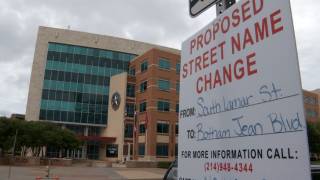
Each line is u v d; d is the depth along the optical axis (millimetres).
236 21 1838
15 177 16984
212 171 1810
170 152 37906
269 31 1538
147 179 18781
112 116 44875
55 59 46219
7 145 26578
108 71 48656
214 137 1846
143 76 42062
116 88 45219
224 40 1934
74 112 44781
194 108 2143
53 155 42188
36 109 43281
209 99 1979
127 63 50219
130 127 42344
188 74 2322
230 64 1822
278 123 1373
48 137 31281
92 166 31062
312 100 61750
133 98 43281
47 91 44281
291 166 1268
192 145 2080
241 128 1618
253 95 1571
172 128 39062
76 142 36750
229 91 1786
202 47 2189
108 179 17875
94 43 48938
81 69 47250
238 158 1599
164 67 40719
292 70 1341
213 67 2004
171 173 4832
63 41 47344
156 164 31812
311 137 39438
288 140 1303
